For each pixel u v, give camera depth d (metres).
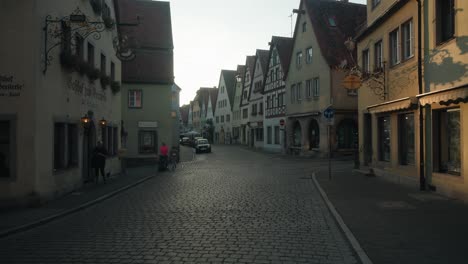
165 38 32.03
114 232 7.84
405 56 14.09
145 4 34.53
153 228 8.13
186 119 123.00
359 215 8.92
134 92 29.73
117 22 21.45
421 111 12.42
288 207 10.43
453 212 9.04
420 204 10.14
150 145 29.92
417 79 12.66
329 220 8.74
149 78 29.83
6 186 10.95
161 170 23.55
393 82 14.92
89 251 6.48
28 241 7.30
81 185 15.14
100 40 17.78
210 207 10.58
